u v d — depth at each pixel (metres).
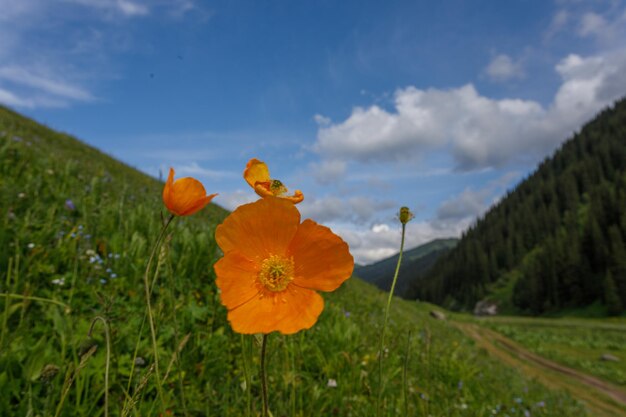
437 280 134.75
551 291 84.31
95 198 5.96
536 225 122.19
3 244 3.15
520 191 155.38
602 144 134.75
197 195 1.26
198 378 2.62
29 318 2.57
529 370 20.05
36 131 16.70
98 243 4.17
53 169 6.52
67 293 3.03
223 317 3.50
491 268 116.88
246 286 1.17
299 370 3.01
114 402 2.12
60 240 3.69
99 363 2.25
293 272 1.19
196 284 4.01
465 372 5.86
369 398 2.84
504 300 101.19
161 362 2.55
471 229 153.25
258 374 2.82
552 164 156.50
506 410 5.44
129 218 5.05
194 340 2.88
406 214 1.47
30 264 3.19
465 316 50.69
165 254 1.38
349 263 1.17
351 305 8.03
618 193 91.69
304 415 2.59
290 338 2.92
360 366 3.41
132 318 2.82
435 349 7.56
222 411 2.37
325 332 3.93
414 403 3.14
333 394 2.90
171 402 2.29
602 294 76.06
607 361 25.70
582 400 14.86
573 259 81.62
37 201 4.50
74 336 2.34
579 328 48.84
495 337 33.56
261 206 1.21
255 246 1.21
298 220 1.22
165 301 3.26
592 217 85.50
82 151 17.80
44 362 2.07
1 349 2.01
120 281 3.47
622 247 73.50
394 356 3.89
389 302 1.48
